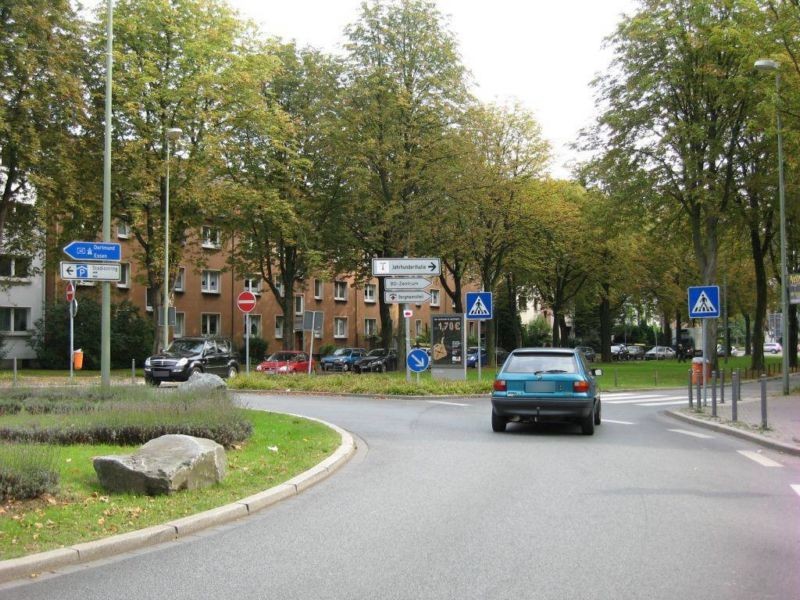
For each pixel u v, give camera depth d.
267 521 6.90
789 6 20.69
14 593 4.90
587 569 5.35
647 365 52.50
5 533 5.90
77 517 6.47
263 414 14.86
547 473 9.32
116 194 30.84
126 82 29.50
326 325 57.56
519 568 5.39
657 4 28.66
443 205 33.94
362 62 33.19
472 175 34.41
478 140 36.91
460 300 42.41
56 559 5.46
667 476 9.12
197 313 48.03
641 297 58.31
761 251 34.47
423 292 21.89
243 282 51.09
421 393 21.38
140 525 6.35
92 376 32.22
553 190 39.59
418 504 7.58
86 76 29.34
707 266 30.69
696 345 31.38
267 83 34.94
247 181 33.41
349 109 32.97
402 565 5.48
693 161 28.77
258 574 5.30
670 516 6.99
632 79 29.56
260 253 36.09
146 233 32.09
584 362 14.32
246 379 24.66
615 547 5.92
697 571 5.29
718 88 27.22
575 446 11.79
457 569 5.38
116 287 43.59
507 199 37.06
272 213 32.09
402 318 35.47
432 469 9.66
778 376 34.34
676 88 29.31
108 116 16.08
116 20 29.05
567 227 40.41
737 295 57.28
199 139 31.17
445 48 33.28
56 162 27.16
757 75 24.45
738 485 8.55
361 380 23.58
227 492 7.70
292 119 34.88
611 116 29.73
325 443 11.13
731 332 104.62
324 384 23.09
